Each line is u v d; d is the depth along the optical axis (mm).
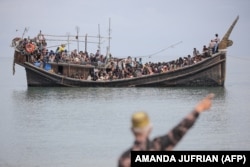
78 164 65062
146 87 163750
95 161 66562
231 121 99312
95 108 122125
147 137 18266
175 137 18125
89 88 162875
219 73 161750
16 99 142250
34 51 163875
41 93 153625
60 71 164625
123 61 167000
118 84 163000
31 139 82562
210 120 100688
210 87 163125
